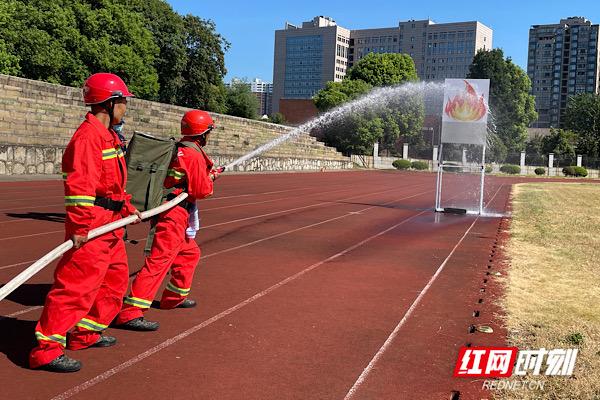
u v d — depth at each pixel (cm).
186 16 5547
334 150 5644
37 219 1157
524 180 5228
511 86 7600
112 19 3962
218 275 735
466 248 1041
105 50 3756
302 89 19500
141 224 1155
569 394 404
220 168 592
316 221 1357
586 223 1485
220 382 407
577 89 19412
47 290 626
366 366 449
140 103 3178
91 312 454
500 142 7169
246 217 1366
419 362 461
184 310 577
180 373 420
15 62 3294
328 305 617
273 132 4588
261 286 688
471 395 401
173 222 520
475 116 1638
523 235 1228
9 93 2309
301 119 7906
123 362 436
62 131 2597
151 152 493
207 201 1709
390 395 398
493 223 1466
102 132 411
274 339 502
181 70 5356
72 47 3684
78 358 441
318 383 413
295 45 19600
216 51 5775
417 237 1167
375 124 6156
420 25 18438
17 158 2227
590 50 19188
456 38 18025
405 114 6456
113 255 452
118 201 437
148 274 514
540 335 531
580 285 742
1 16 3219
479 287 727
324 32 18988
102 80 419
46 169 2364
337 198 2106
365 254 940
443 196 2527
